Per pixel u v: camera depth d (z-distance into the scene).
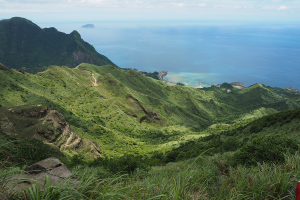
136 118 158.62
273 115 44.88
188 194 2.51
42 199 1.78
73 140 73.00
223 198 2.67
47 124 67.44
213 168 4.63
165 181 3.14
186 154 33.38
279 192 2.71
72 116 113.75
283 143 5.81
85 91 163.25
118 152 91.38
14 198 1.93
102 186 2.42
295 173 3.13
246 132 47.22
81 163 20.81
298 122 32.16
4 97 95.38
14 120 62.09
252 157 5.72
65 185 2.15
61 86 154.88
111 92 173.50
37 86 136.38
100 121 139.75
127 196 2.20
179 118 190.62
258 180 3.04
